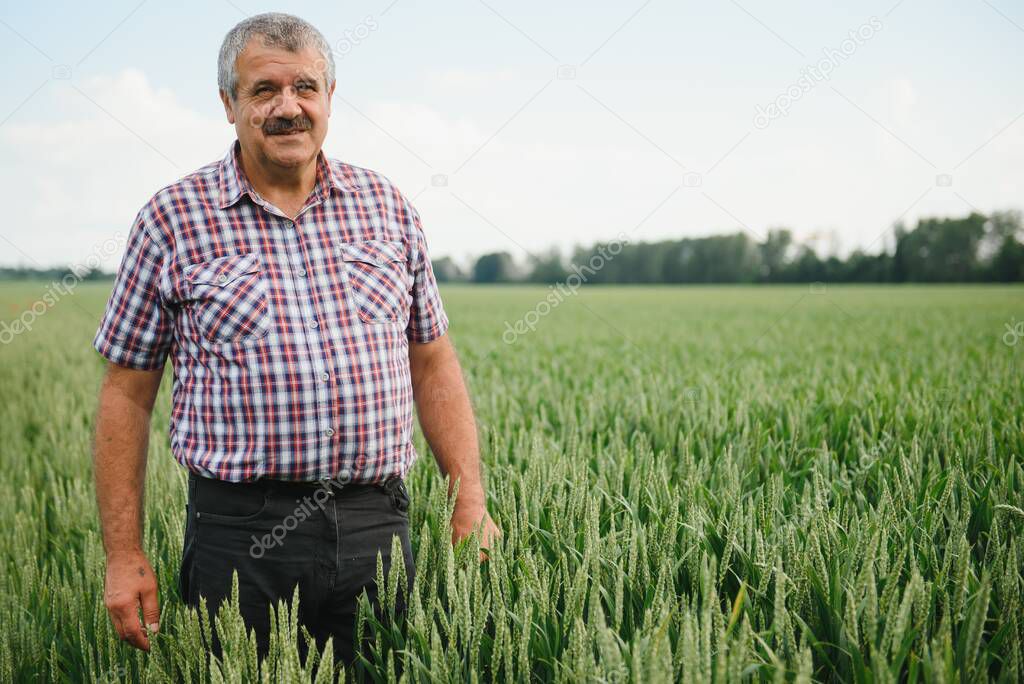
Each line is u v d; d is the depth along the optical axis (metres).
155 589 2.46
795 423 4.81
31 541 4.16
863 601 2.12
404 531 2.60
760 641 1.99
